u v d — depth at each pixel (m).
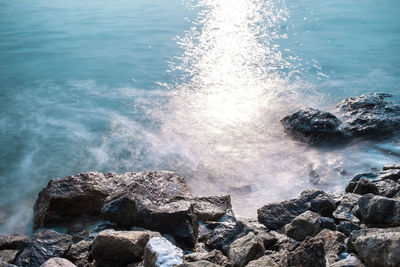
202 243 7.54
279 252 6.48
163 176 10.02
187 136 13.47
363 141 12.51
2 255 7.50
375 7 29.25
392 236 5.20
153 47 22.30
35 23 27.08
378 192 8.52
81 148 12.91
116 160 12.27
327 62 19.55
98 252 6.64
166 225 7.75
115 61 20.44
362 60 19.75
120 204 8.05
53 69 19.62
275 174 11.25
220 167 11.68
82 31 25.31
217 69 19.11
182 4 31.55
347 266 5.30
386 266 5.07
